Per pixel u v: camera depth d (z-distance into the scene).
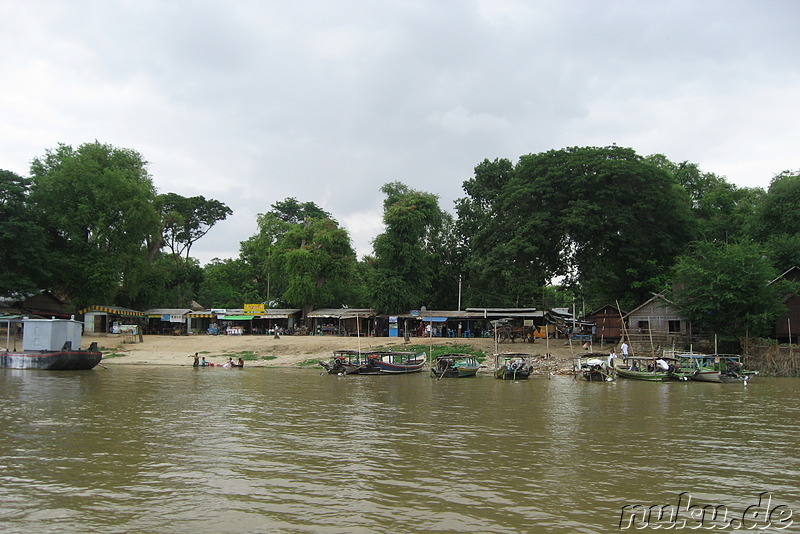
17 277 51.91
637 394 30.62
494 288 67.12
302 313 68.94
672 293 46.91
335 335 64.00
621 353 43.88
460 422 21.48
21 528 10.52
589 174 48.78
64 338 42.12
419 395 29.70
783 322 45.44
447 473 14.26
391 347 51.78
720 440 18.44
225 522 10.88
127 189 59.22
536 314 57.50
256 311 68.94
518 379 38.59
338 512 11.44
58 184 56.59
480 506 11.86
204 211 92.69
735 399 28.70
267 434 18.94
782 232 52.03
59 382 33.88
